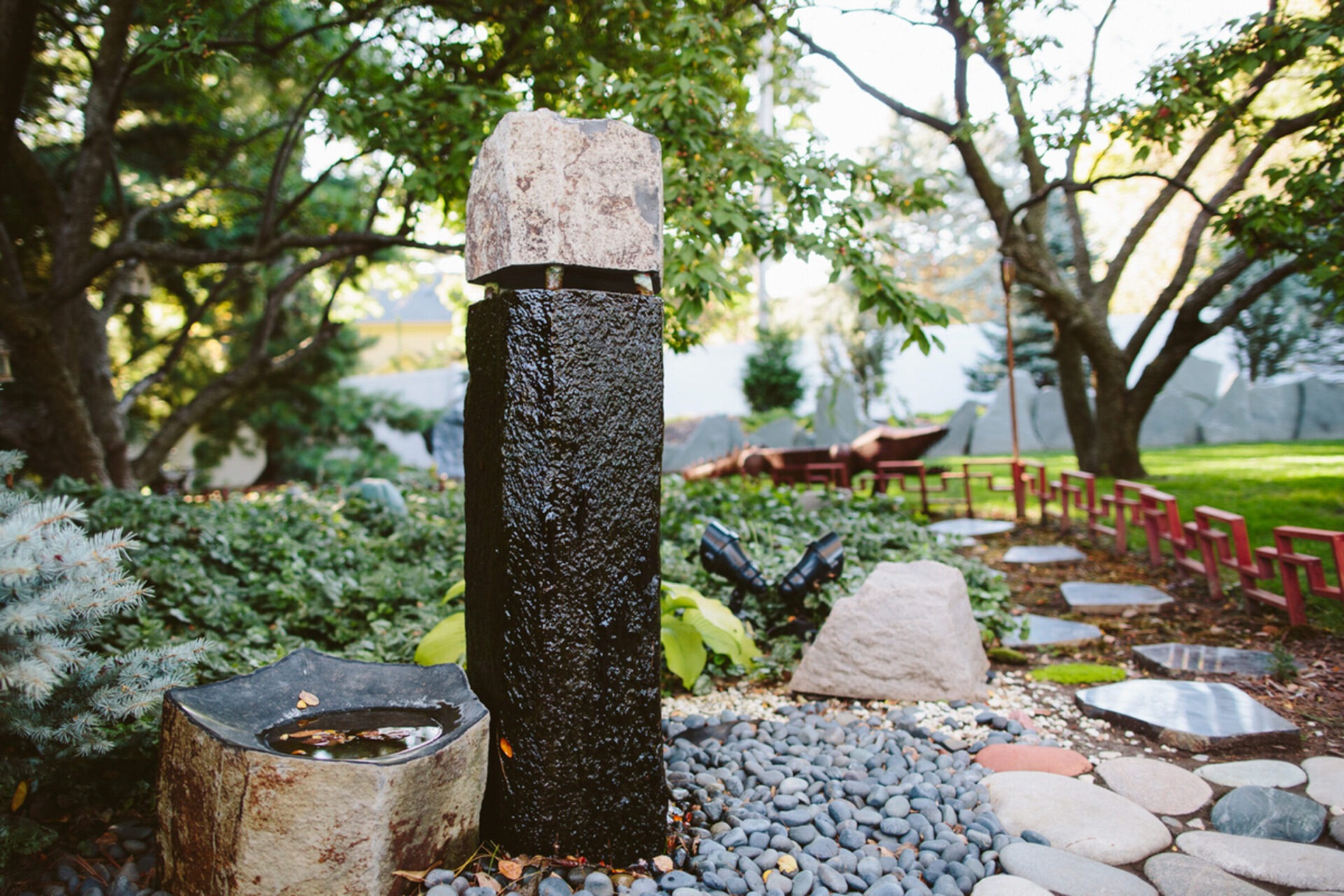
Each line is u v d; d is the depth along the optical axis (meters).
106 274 10.55
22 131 9.71
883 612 3.80
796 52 6.79
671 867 2.29
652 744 2.32
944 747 3.23
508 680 2.21
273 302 9.05
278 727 2.25
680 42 5.29
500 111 5.25
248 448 15.55
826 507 7.28
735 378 21.64
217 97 9.58
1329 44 6.04
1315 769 2.86
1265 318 14.55
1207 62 5.73
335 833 1.86
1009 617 4.92
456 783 2.07
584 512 2.18
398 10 6.09
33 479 8.03
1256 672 3.80
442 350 25.84
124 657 2.43
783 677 4.12
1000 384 16.61
